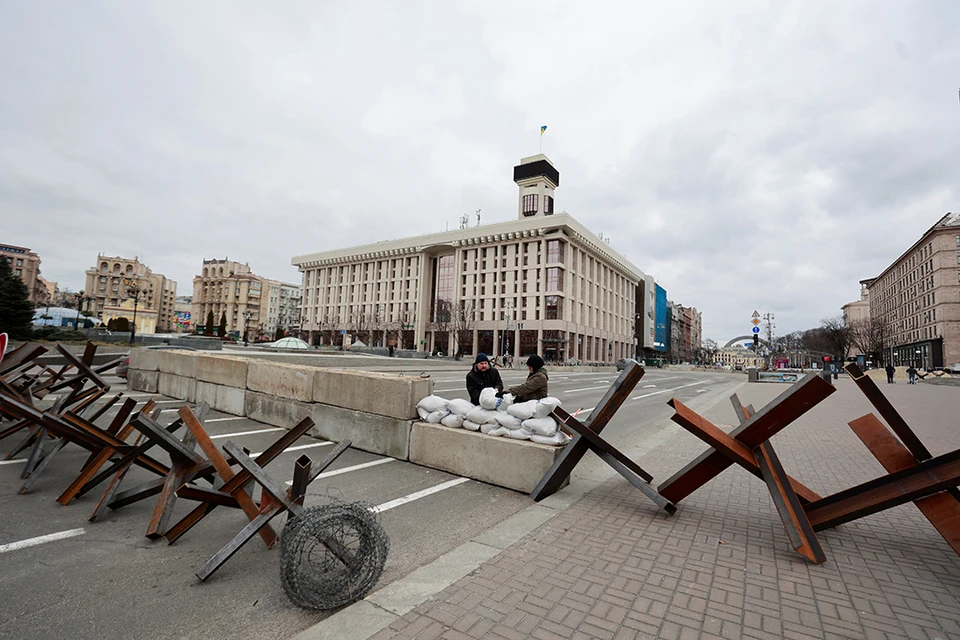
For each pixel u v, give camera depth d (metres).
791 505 3.68
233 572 3.19
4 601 2.71
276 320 147.75
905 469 3.63
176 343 35.53
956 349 70.50
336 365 26.77
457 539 3.82
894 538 3.95
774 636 2.47
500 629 2.48
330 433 7.14
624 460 4.74
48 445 6.15
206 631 2.49
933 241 74.44
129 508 4.32
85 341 33.91
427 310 90.38
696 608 2.75
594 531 3.96
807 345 108.69
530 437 5.19
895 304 95.88
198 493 3.31
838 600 2.88
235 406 9.09
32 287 107.88
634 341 106.88
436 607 2.70
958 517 3.35
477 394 6.80
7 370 6.99
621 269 98.75
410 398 6.26
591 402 15.36
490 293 81.38
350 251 100.94
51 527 3.82
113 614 2.62
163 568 3.21
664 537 3.85
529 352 75.00
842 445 8.41
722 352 165.38
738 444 4.11
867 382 3.71
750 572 3.24
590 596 2.86
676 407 4.04
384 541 2.99
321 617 2.66
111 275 126.44
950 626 2.59
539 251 76.50
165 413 9.05
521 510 4.51
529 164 88.06
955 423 12.08
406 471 5.75
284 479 5.33
